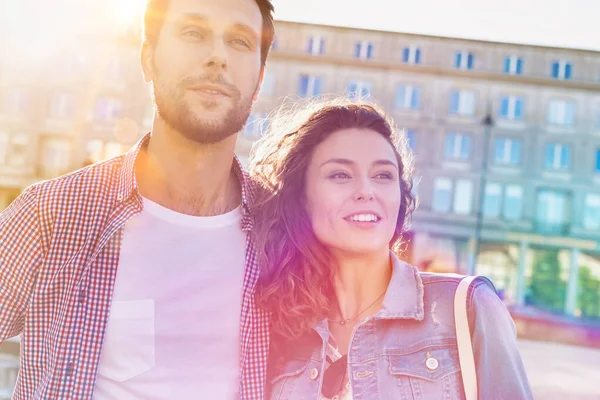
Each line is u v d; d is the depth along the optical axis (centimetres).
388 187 197
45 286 189
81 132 3102
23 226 192
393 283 193
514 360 176
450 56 3347
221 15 194
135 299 193
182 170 202
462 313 181
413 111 3316
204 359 196
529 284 3262
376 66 3297
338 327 199
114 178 201
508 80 3325
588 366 1608
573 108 3341
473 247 3272
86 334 188
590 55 3344
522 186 3322
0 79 3094
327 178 198
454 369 179
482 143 3306
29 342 189
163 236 200
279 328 201
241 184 212
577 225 3297
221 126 193
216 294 201
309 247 201
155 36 200
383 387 182
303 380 193
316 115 206
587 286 3244
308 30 3306
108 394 189
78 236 192
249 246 208
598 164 3328
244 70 198
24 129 3097
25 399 189
